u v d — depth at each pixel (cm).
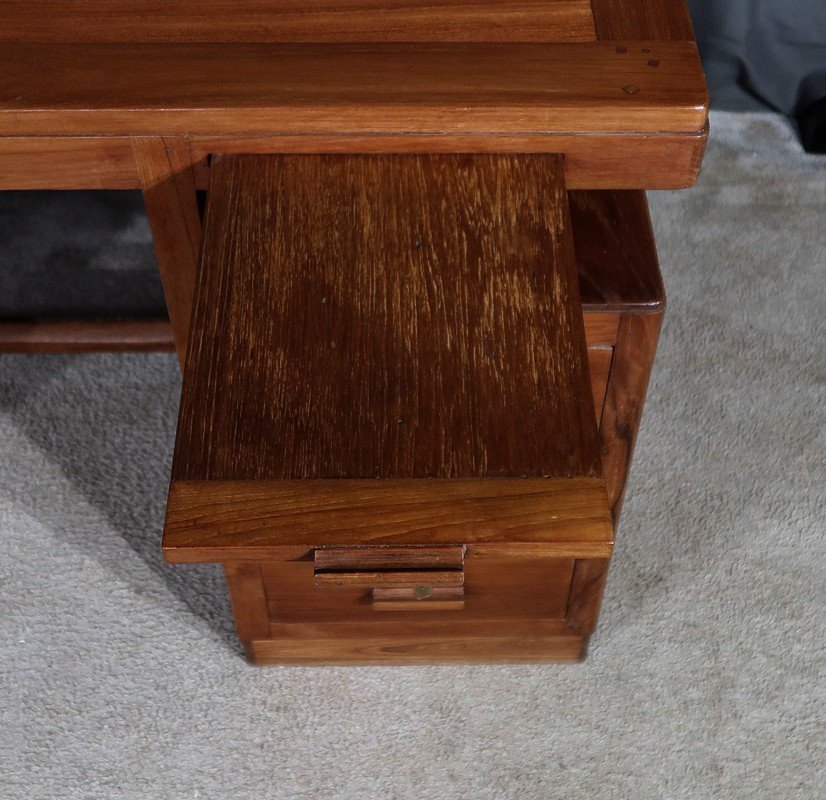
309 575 89
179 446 69
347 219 80
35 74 86
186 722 102
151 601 110
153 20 91
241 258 78
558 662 106
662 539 115
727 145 158
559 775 99
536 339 74
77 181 89
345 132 84
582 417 70
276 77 85
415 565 67
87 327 125
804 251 144
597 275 88
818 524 116
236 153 86
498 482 67
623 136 85
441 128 84
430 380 72
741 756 100
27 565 113
